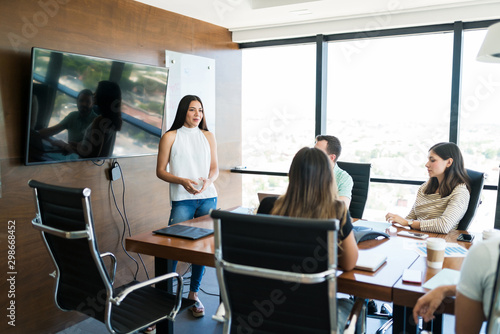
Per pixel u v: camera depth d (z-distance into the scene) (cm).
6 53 262
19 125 272
